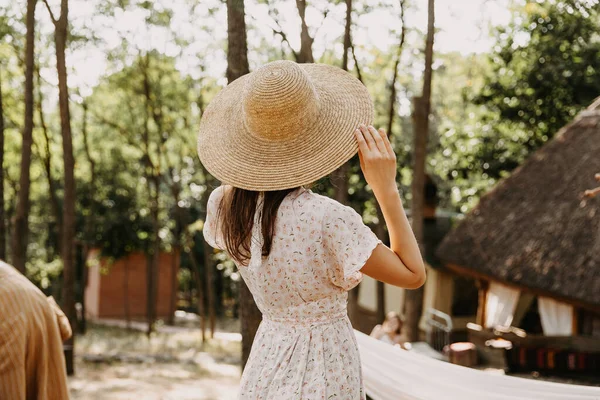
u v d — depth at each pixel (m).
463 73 17.36
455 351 12.11
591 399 2.78
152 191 26.12
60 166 23.16
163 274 29.58
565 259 11.72
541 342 11.52
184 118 19.56
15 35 13.38
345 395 1.86
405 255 1.78
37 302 2.96
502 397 2.93
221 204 2.03
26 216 10.11
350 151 1.83
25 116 10.04
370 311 18.72
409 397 3.07
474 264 13.29
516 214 13.39
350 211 1.83
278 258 1.86
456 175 18.36
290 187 1.82
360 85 1.94
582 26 13.37
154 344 18.73
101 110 21.22
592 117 13.73
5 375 2.83
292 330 1.90
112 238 25.06
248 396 1.91
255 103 1.82
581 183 12.64
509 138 17.78
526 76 16.11
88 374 12.42
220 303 31.17
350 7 9.14
